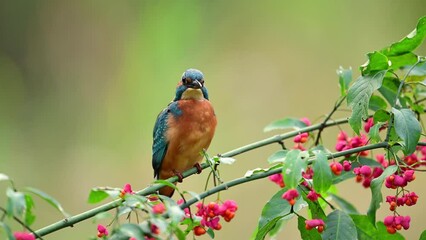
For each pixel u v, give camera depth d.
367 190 11.13
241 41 14.18
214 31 14.32
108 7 15.20
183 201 4.94
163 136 6.85
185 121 6.79
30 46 15.37
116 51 14.99
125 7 15.07
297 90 13.42
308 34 13.82
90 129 14.40
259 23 14.13
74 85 15.00
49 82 15.20
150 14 14.79
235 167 12.08
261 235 5.03
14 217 3.94
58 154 13.94
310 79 13.55
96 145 14.00
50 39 15.38
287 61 13.73
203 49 14.26
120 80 14.71
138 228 4.03
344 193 11.19
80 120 14.67
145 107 14.16
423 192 11.09
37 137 14.42
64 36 15.31
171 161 6.87
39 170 13.52
